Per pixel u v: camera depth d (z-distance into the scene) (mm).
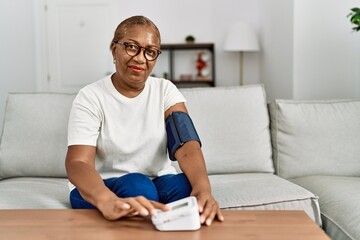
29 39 4418
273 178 1683
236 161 1846
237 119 1878
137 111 1306
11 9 3865
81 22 4801
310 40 3166
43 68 4828
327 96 3189
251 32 4328
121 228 922
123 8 4812
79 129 1231
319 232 888
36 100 1883
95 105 1275
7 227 926
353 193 1471
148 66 1227
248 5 4770
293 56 3203
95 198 1008
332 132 1878
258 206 1394
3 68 3627
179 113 1303
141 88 1304
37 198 1411
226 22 4809
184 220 900
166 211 923
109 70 4840
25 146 1817
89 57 4840
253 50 4340
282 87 3615
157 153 1335
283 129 1898
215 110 1883
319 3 3127
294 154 1868
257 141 1872
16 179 1780
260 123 1894
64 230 908
